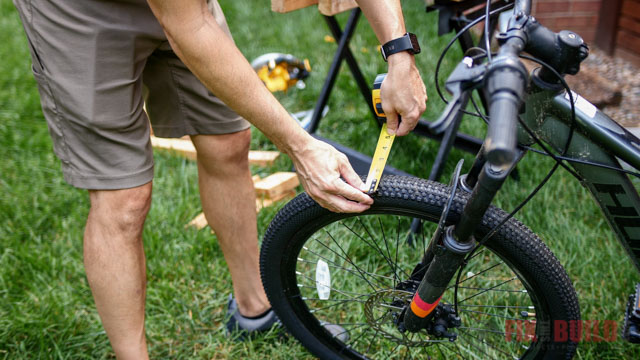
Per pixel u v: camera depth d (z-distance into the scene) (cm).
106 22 123
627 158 114
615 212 125
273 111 114
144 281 151
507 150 77
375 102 126
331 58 353
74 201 245
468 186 123
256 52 368
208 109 149
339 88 319
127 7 124
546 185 233
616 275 192
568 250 204
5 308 193
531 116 115
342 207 123
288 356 173
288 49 369
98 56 124
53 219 236
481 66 98
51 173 263
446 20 198
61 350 177
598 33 378
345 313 187
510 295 182
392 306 144
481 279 192
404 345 163
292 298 155
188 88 146
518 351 166
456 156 256
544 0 380
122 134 132
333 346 164
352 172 126
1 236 225
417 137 268
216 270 205
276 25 407
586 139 117
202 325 188
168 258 210
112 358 178
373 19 122
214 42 107
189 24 104
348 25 233
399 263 201
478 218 107
